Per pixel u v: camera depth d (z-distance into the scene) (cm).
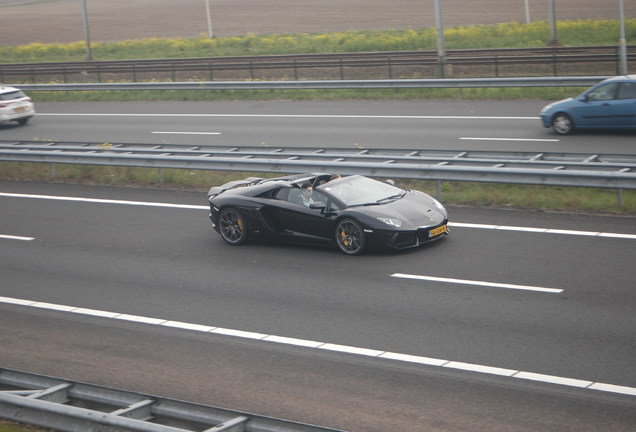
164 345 945
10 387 794
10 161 2306
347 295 1080
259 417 638
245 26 7200
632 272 1095
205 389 811
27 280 1259
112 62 4506
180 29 7394
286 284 1152
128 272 1272
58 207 1820
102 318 1057
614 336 867
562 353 832
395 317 981
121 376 860
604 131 2253
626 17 5591
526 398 736
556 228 1369
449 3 7738
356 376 816
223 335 964
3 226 1662
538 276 1109
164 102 3631
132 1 10800
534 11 6569
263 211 1356
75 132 2883
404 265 1202
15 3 12638
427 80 3173
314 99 3388
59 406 676
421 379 795
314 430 610
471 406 728
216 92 3662
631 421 678
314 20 7238
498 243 1299
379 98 3272
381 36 5447
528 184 1555
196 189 1942
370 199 1319
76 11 9994
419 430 690
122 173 2141
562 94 2959
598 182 1471
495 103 2947
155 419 695
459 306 1005
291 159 1983
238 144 2422
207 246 1412
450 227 1430
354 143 2319
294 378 822
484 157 1822
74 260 1366
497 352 848
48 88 3941
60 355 934
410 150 1908
